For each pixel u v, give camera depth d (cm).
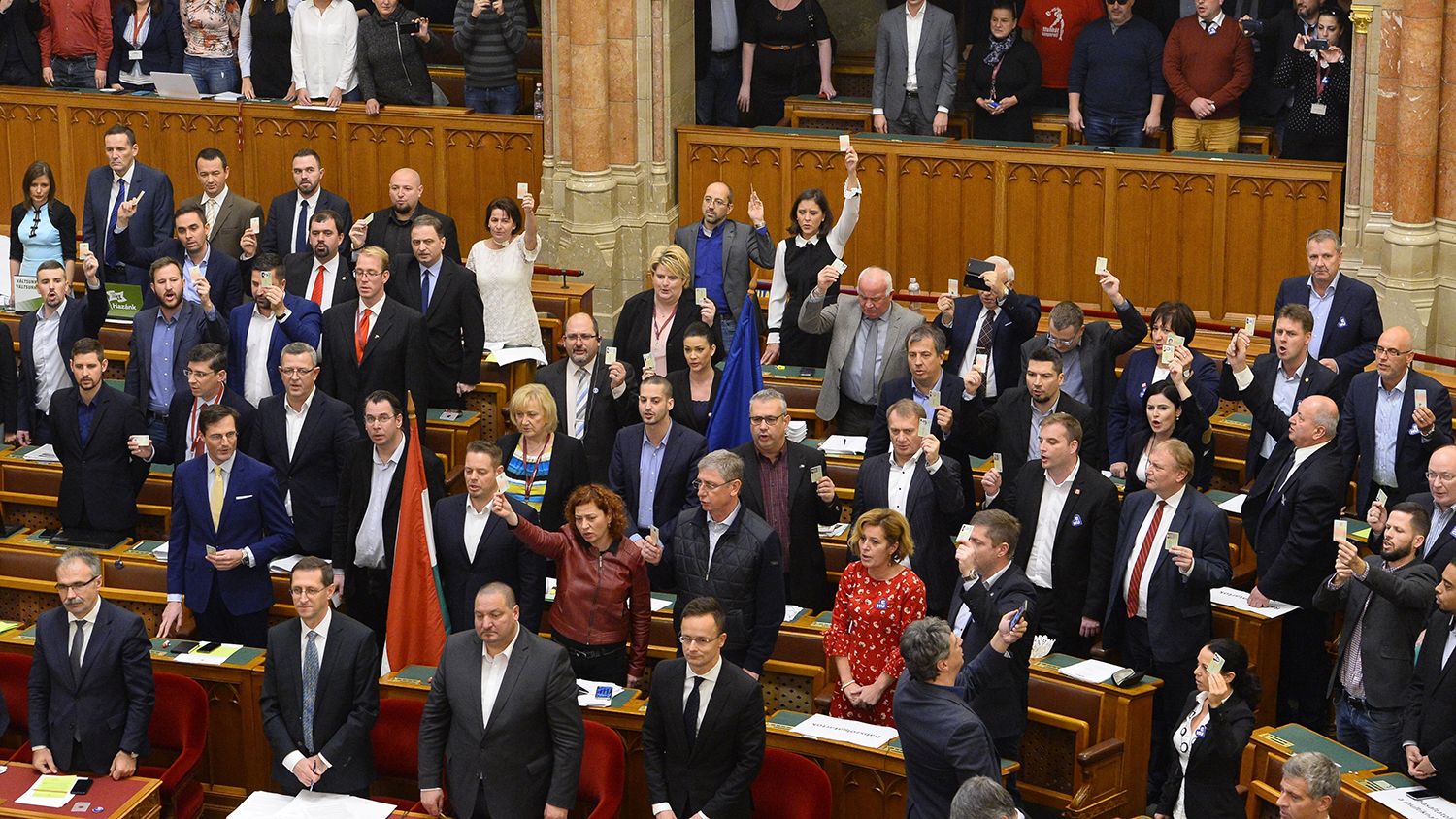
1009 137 1612
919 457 1098
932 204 1598
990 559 955
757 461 1114
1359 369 1249
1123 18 1559
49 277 1345
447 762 970
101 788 991
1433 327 1421
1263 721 1100
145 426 1245
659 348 1319
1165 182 1527
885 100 1638
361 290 1255
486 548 1077
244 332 1300
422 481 1084
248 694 1058
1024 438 1160
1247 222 1509
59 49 1744
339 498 1134
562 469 1147
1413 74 1378
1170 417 1127
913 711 859
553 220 1633
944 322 1299
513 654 960
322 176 1709
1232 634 1092
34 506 1305
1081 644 1095
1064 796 1016
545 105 1627
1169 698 1052
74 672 1012
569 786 955
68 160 1758
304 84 1692
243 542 1130
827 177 1612
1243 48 1525
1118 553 1065
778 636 1058
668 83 1619
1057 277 1580
